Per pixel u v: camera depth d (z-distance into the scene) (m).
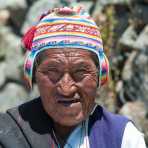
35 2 9.78
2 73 8.98
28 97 8.43
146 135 6.87
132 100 7.48
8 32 9.48
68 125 2.21
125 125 2.28
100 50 2.22
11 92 8.63
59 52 2.14
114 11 8.11
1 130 2.23
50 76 2.16
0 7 9.80
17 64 8.94
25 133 2.23
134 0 8.31
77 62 2.14
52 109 2.19
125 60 7.77
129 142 2.25
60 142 2.27
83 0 8.84
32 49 2.24
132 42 7.88
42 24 2.22
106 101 7.01
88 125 2.29
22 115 2.29
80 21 2.19
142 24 8.16
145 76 7.48
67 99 2.16
